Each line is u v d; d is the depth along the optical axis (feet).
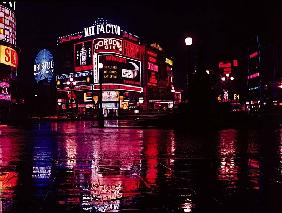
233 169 26.94
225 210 15.25
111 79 536.01
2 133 89.81
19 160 34.17
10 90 288.92
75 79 552.41
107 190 19.70
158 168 28.07
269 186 20.42
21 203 16.76
